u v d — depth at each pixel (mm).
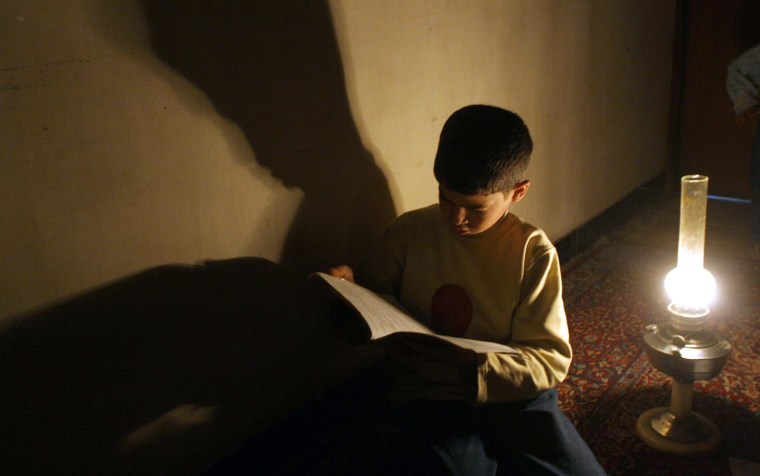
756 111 2740
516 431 1343
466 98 2152
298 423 1759
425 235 1471
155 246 1326
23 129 1094
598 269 2945
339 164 1698
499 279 1395
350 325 1388
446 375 1355
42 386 1210
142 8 1214
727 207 3805
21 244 1127
